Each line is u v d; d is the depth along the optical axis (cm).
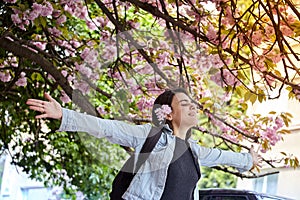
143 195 349
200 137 396
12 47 485
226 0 440
